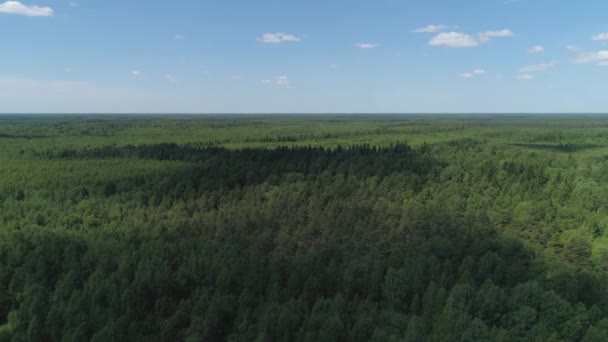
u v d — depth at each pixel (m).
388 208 95.56
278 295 63.25
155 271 66.31
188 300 61.47
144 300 62.34
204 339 54.41
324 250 75.00
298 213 95.31
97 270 67.00
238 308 60.81
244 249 76.81
